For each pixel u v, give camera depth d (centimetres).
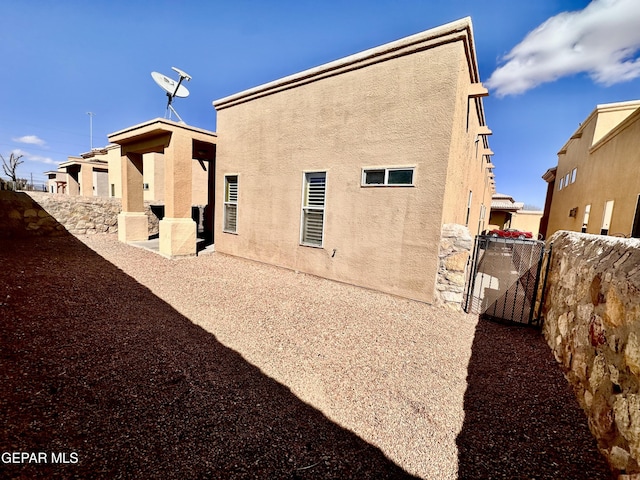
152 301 436
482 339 362
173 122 721
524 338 368
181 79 816
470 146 699
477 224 1039
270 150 696
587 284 254
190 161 769
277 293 514
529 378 274
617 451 167
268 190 709
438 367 293
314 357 304
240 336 343
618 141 913
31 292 410
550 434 203
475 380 271
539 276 421
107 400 214
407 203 493
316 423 211
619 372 179
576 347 258
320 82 592
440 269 468
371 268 540
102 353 278
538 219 2366
